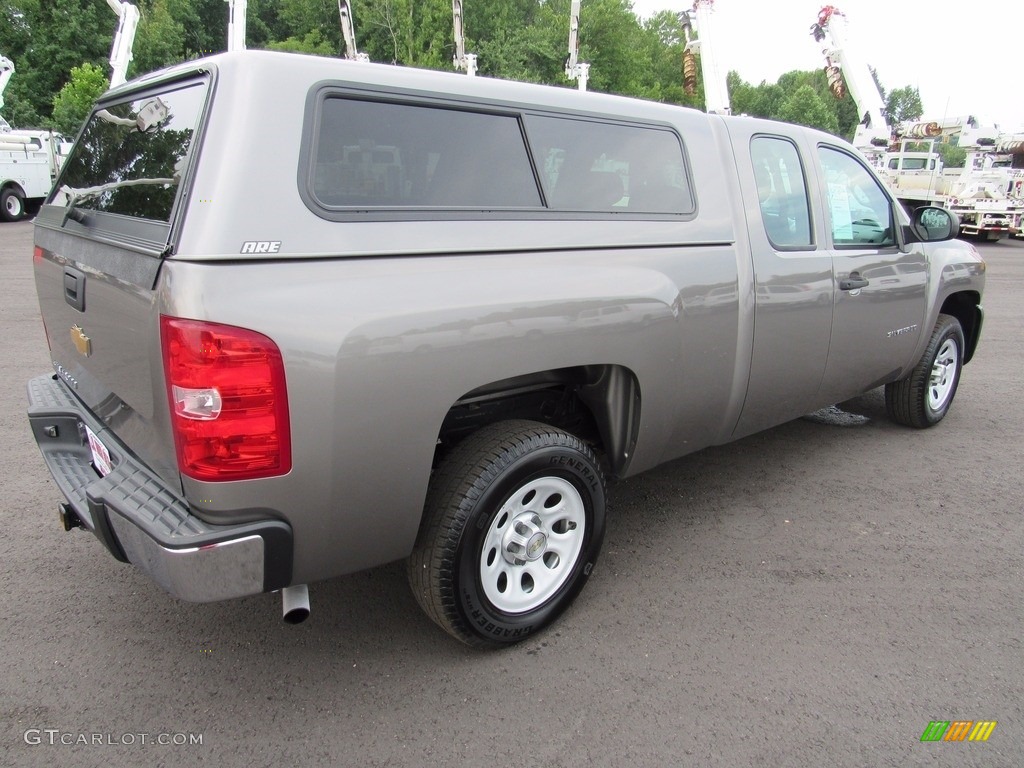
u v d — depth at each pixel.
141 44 32.88
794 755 2.28
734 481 4.33
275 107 2.08
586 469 2.81
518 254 2.54
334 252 2.11
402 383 2.21
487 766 2.22
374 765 2.22
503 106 2.62
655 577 3.29
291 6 34.56
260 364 1.96
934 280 4.71
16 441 4.56
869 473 4.46
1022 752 2.31
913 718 2.45
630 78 37.22
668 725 2.40
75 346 2.79
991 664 2.72
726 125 3.46
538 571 2.83
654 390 3.01
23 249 14.00
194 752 2.25
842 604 3.09
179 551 1.98
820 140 3.97
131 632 2.82
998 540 3.66
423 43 30.52
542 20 36.72
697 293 3.11
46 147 20.67
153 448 2.25
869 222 4.25
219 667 2.65
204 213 1.96
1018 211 19.36
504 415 3.04
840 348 4.02
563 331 2.59
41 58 32.88
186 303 1.90
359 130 2.26
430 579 2.50
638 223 2.95
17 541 3.42
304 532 2.17
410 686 2.57
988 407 5.82
